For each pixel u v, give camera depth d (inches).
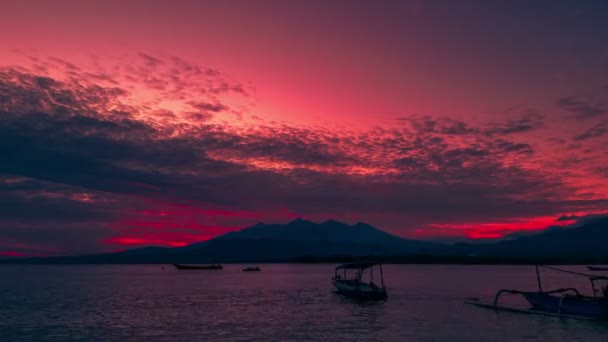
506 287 3491.6
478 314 1800.0
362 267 2603.3
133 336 1413.6
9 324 1697.8
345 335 1380.4
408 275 6048.2
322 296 2807.6
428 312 1888.5
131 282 4771.2
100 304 2400.3
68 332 1504.7
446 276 5703.7
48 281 5300.2
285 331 1460.4
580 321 1576.0
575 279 4879.4
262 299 2615.7
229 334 1421.0
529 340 1273.4
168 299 2664.9
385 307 2107.5
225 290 3412.9
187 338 1365.7
